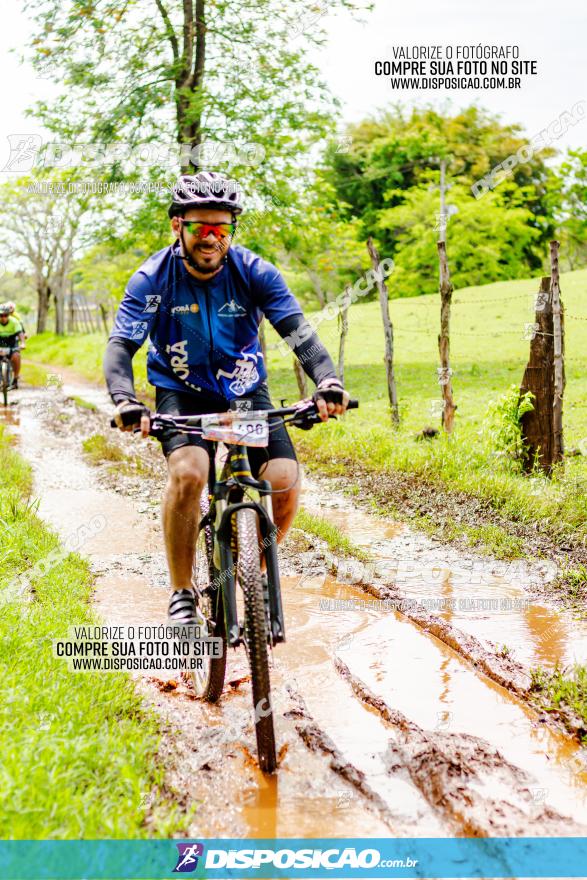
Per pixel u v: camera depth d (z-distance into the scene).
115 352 3.88
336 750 3.75
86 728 3.47
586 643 5.02
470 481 8.46
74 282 60.34
